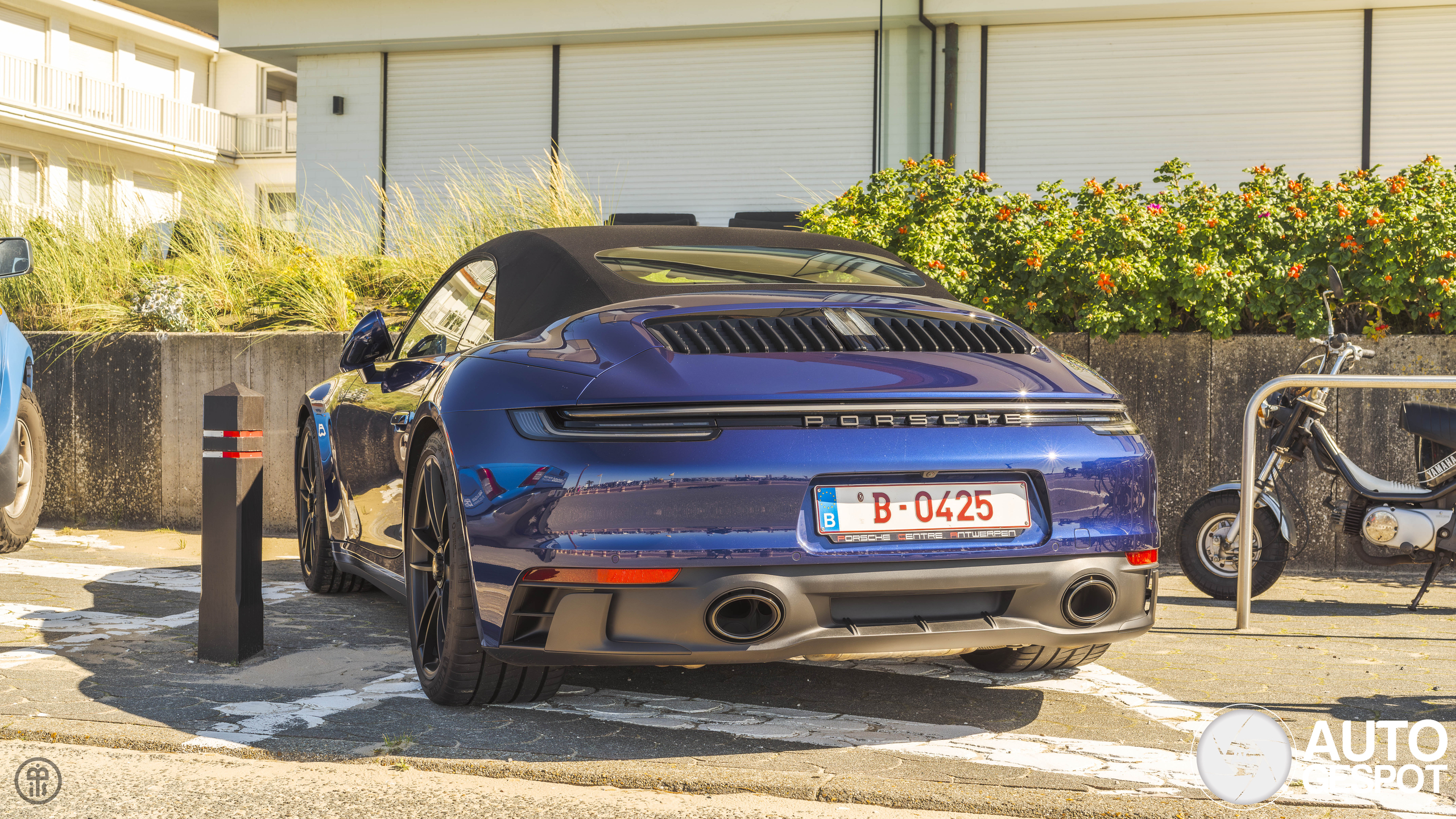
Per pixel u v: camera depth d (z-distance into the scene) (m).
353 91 17.06
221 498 3.47
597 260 3.18
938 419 2.54
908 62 13.99
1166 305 5.62
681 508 2.40
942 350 2.77
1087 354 5.69
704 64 15.97
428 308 4.06
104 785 2.42
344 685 3.19
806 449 2.45
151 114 26.91
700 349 2.61
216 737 2.69
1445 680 3.29
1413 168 5.98
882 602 2.49
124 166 26.69
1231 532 4.57
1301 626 4.08
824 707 2.98
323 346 6.50
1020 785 2.38
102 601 4.41
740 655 2.40
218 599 3.46
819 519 2.43
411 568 3.12
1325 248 5.49
